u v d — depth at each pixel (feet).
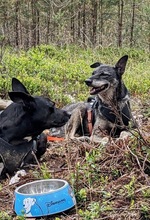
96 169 5.60
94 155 5.92
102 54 22.95
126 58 8.87
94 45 26.89
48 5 28.12
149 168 5.46
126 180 5.30
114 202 4.86
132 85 14.49
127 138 6.16
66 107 9.81
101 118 8.40
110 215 4.56
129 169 5.56
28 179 5.82
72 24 29.25
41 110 6.47
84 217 4.58
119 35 28.27
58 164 6.58
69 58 19.42
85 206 4.89
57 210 4.73
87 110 9.09
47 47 20.57
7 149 6.32
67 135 7.58
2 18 27.96
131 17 31.42
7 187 5.77
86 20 32.50
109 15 30.58
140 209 4.58
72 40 26.55
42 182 5.19
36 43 29.04
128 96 8.53
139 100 12.54
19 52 19.58
